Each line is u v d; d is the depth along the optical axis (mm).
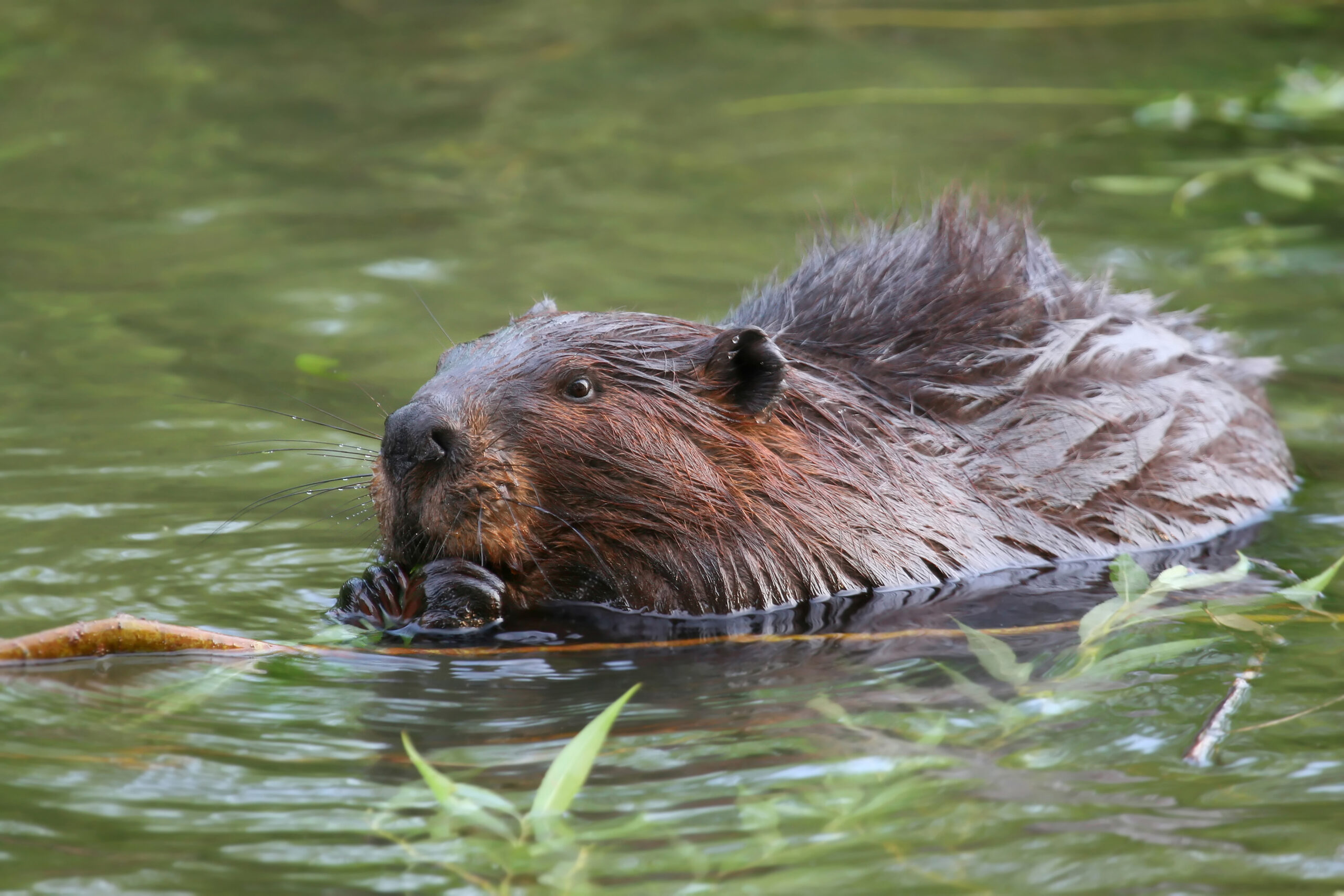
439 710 7039
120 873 5414
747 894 5285
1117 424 9789
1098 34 23391
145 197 17125
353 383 12125
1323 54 21422
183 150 18719
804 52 23062
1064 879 5375
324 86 21422
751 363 8688
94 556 8898
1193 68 21188
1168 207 16500
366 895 5281
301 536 9406
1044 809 5895
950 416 9562
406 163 18391
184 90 21078
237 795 6051
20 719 6723
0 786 6070
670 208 16750
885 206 16391
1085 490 9578
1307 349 13023
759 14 25359
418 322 13516
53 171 17875
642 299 13883
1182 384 10297
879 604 8680
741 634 8250
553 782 5875
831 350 9680
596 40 23938
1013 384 9688
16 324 13422
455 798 5848
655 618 8555
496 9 25688
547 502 8422
